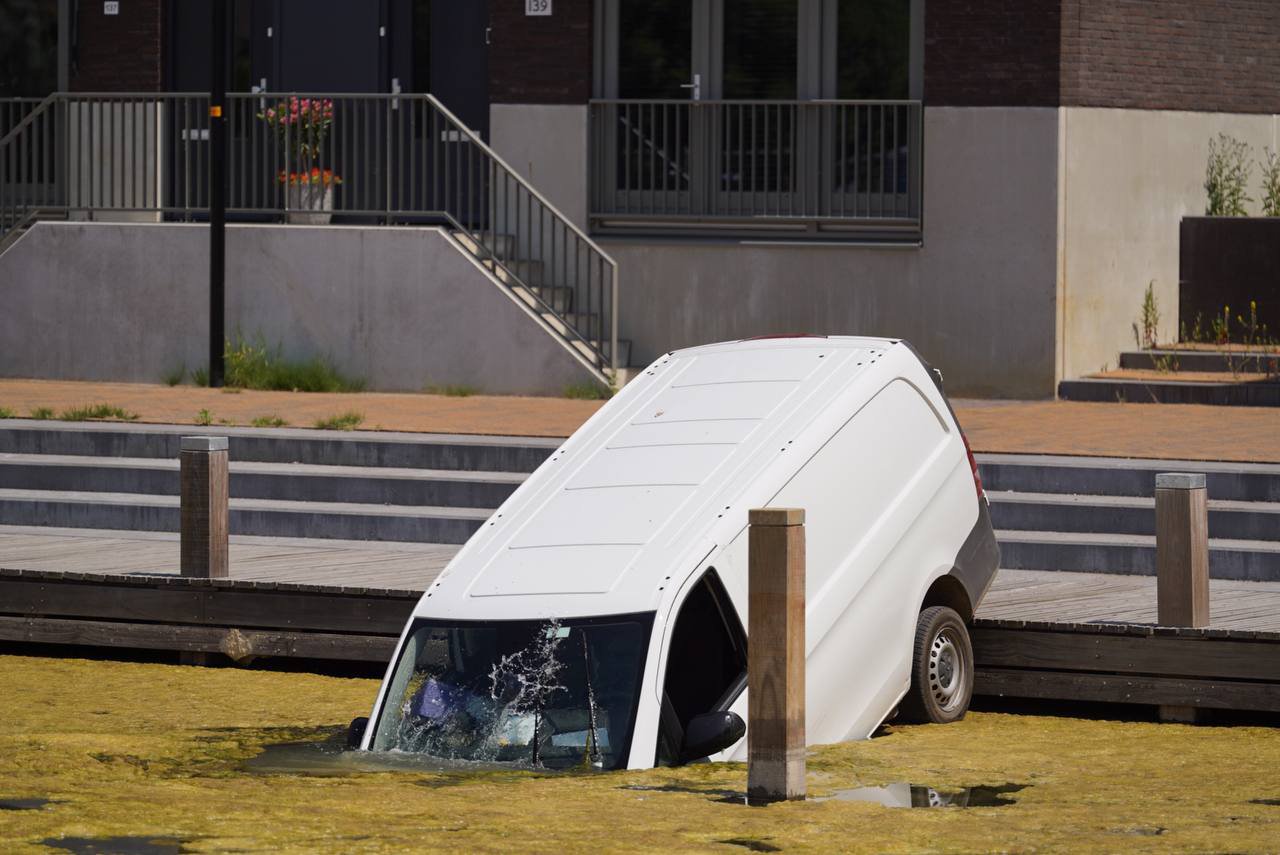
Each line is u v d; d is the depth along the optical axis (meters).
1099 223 33.00
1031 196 32.28
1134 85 33.47
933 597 17.50
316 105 34.75
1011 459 24.97
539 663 14.61
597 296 34.66
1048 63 32.16
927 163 32.81
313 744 16.09
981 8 32.41
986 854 12.02
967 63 32.56
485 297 33.03
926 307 32.94
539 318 32.94
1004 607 19.67
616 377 32.94
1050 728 17.16
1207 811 13.31
